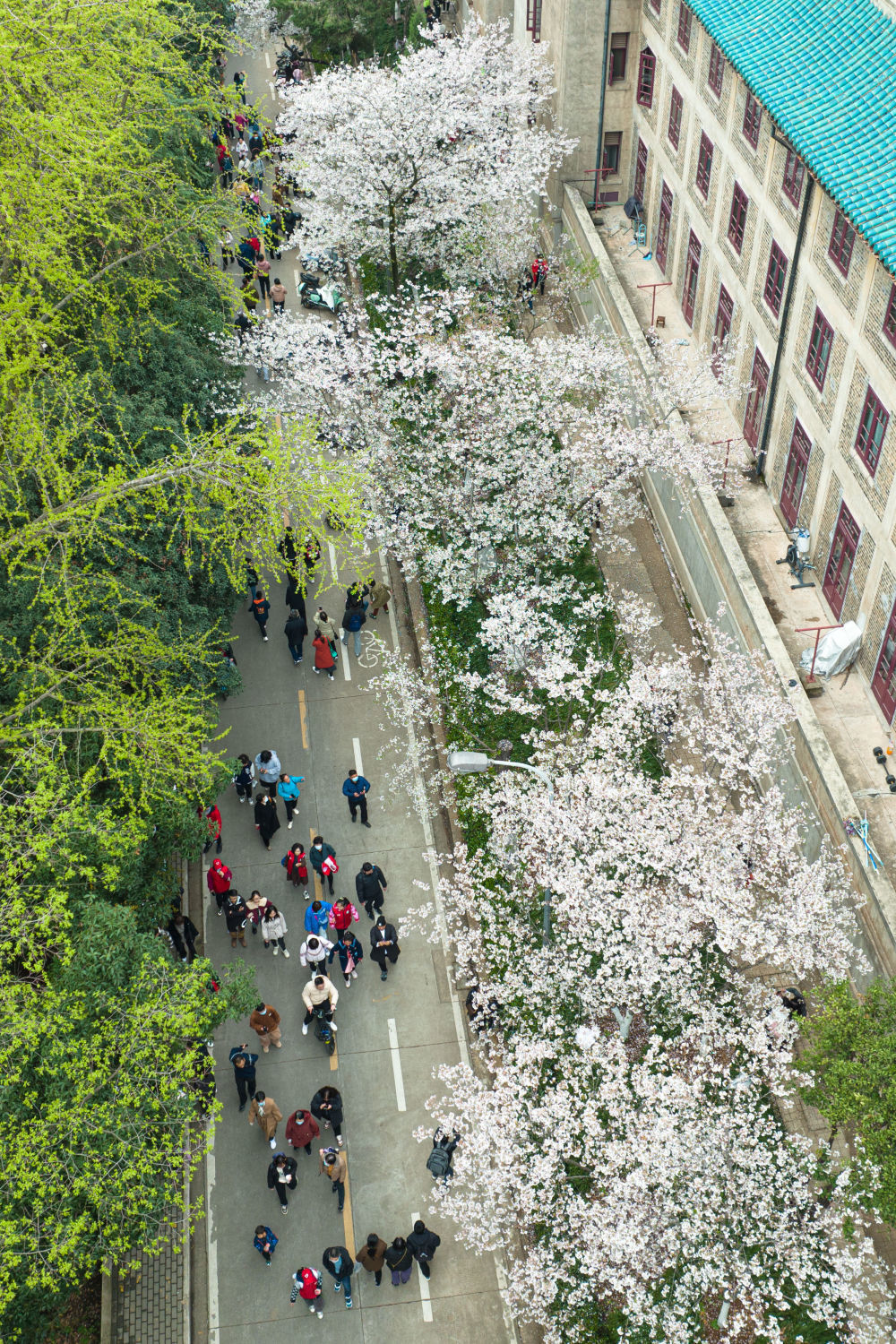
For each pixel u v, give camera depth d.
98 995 17.48
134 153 25.50
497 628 26.11
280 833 27.61
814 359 27.53
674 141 36.41
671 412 30.72
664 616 31.44
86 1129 16.42
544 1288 18.17
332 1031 23.50
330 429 30.84
